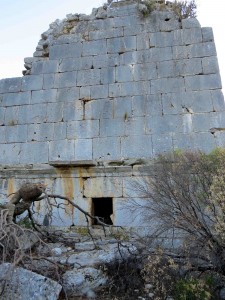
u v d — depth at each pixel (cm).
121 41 1027
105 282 589
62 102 1003
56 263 568
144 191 739
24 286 509
